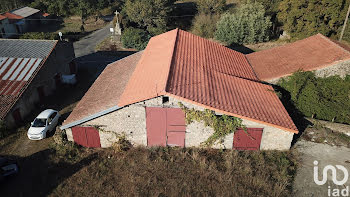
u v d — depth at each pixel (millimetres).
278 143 16781
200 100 15703
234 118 16109
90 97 20906
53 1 57125
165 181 14734
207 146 17219
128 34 39406
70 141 17922
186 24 51500
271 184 14328
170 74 17250
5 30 44219
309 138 17953
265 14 43438
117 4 64688
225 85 18688
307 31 36781
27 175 15742
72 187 14633
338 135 18016
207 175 14953
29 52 25500
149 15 44906
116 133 17406
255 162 16047
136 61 25234
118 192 14148
